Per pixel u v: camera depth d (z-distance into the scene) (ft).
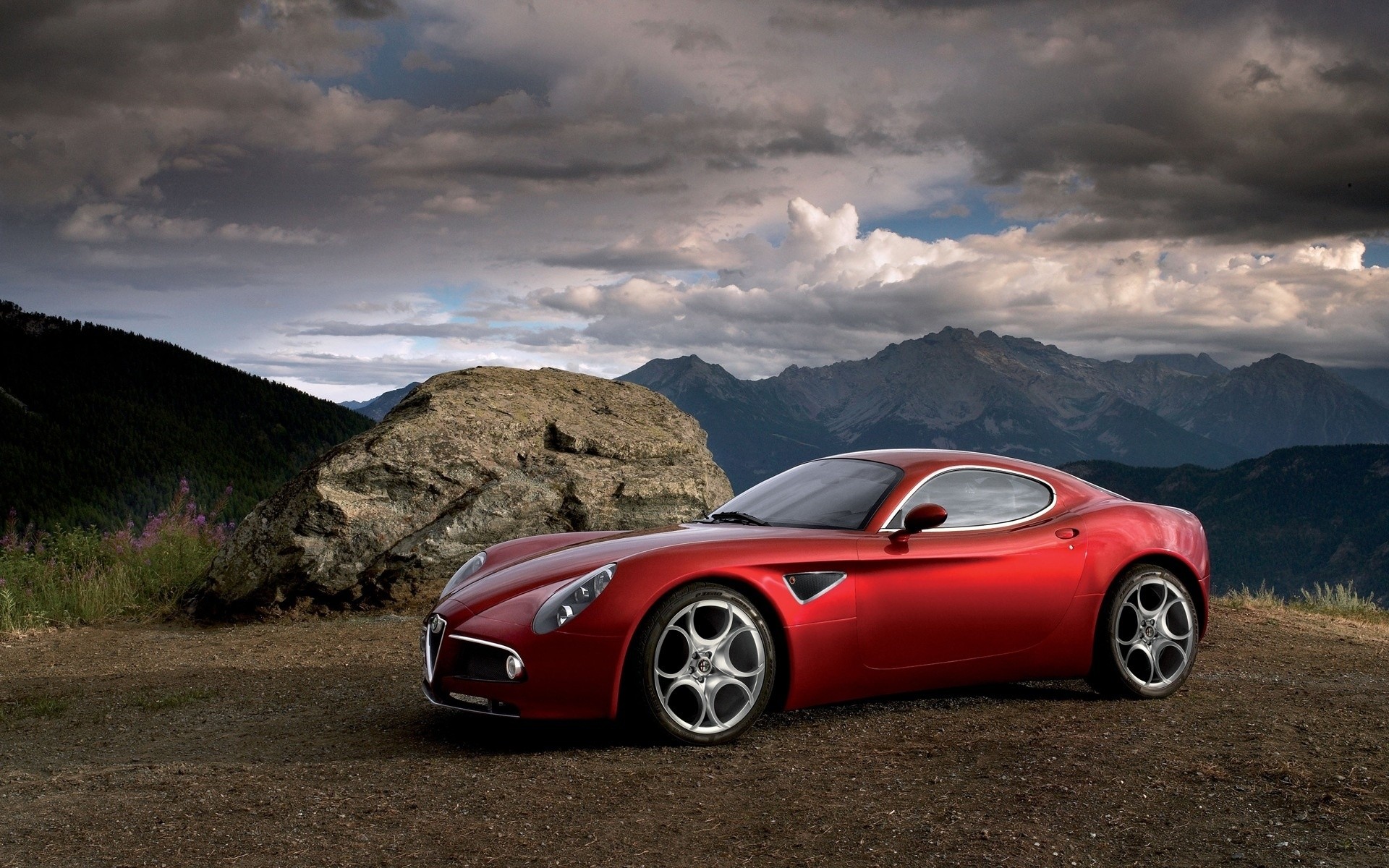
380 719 15.57
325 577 28.76
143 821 10.41
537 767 12.25
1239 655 21.75
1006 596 15.10
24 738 15.35
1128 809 10.13
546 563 14.57
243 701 17.60
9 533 35.04
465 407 32.14
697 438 36.45
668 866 8.85
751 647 13.50
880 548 14.39
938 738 13.37
